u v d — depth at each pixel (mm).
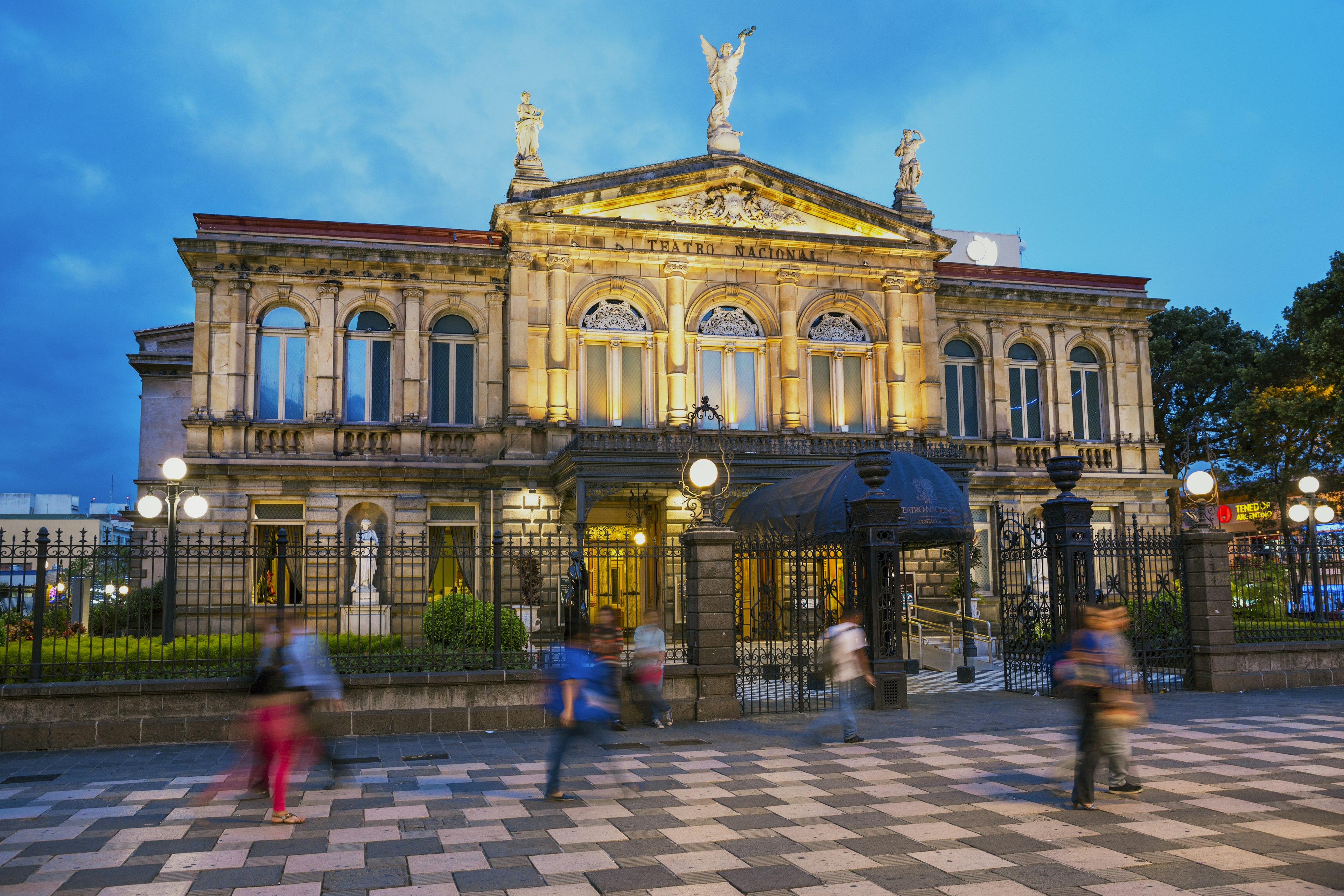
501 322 32219
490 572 30109
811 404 33594
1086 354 38281
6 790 11156
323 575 29875
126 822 9555
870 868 7840
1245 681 19500
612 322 32344
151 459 37781
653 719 15727
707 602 16812
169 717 14531
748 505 27609
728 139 33531
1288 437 39781
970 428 36531
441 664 16031
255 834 9039
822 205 33719
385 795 10680
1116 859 8000
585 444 29562
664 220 32500
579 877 7676
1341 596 21938
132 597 26266
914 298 34500
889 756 12867
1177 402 46250
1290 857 8031
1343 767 11688
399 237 32250
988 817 9445
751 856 8195
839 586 22219
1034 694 19875
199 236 30562
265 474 29938
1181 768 11719
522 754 13344
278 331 31203
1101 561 23953
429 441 31422
